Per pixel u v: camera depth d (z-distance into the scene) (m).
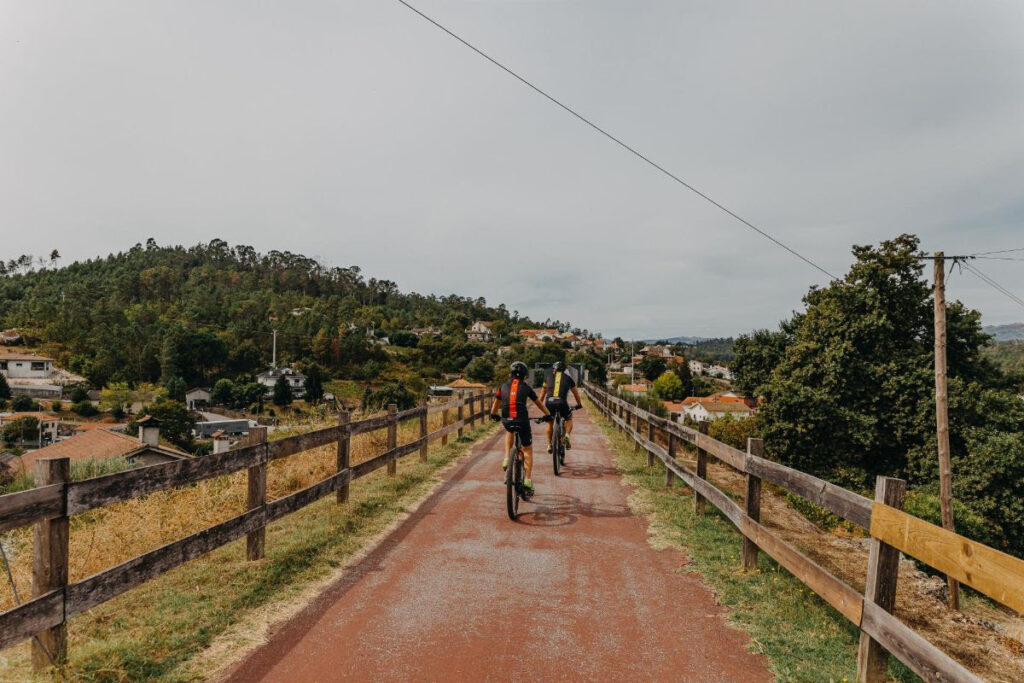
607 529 6.61
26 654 3.59
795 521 8.89
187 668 3.46
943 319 18.58
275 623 4.09
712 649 3.82
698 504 7.22
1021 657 5.47
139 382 124.50
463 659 3.61
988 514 26.27
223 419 99.19
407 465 10.25
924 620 6.25
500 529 6.51
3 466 25.38
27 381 109.06
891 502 3.21
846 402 30.33
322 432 6.47
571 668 3.52
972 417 28.22
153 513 7.34
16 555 6.49
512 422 7.15
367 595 4.61
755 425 32.12
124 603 4.39
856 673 3.53
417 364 159.88
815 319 35.31
